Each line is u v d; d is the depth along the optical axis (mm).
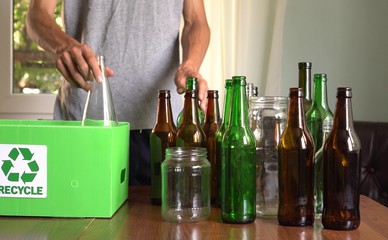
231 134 972
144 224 960
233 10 2283
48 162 1019
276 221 981
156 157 1141
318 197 1006
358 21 2428
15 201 1027
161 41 1692
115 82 1663
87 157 1014
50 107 2459
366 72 2430
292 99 946
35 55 2471
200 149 990
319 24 2436
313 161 946
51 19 1528
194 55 1609
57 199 1021
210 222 971
